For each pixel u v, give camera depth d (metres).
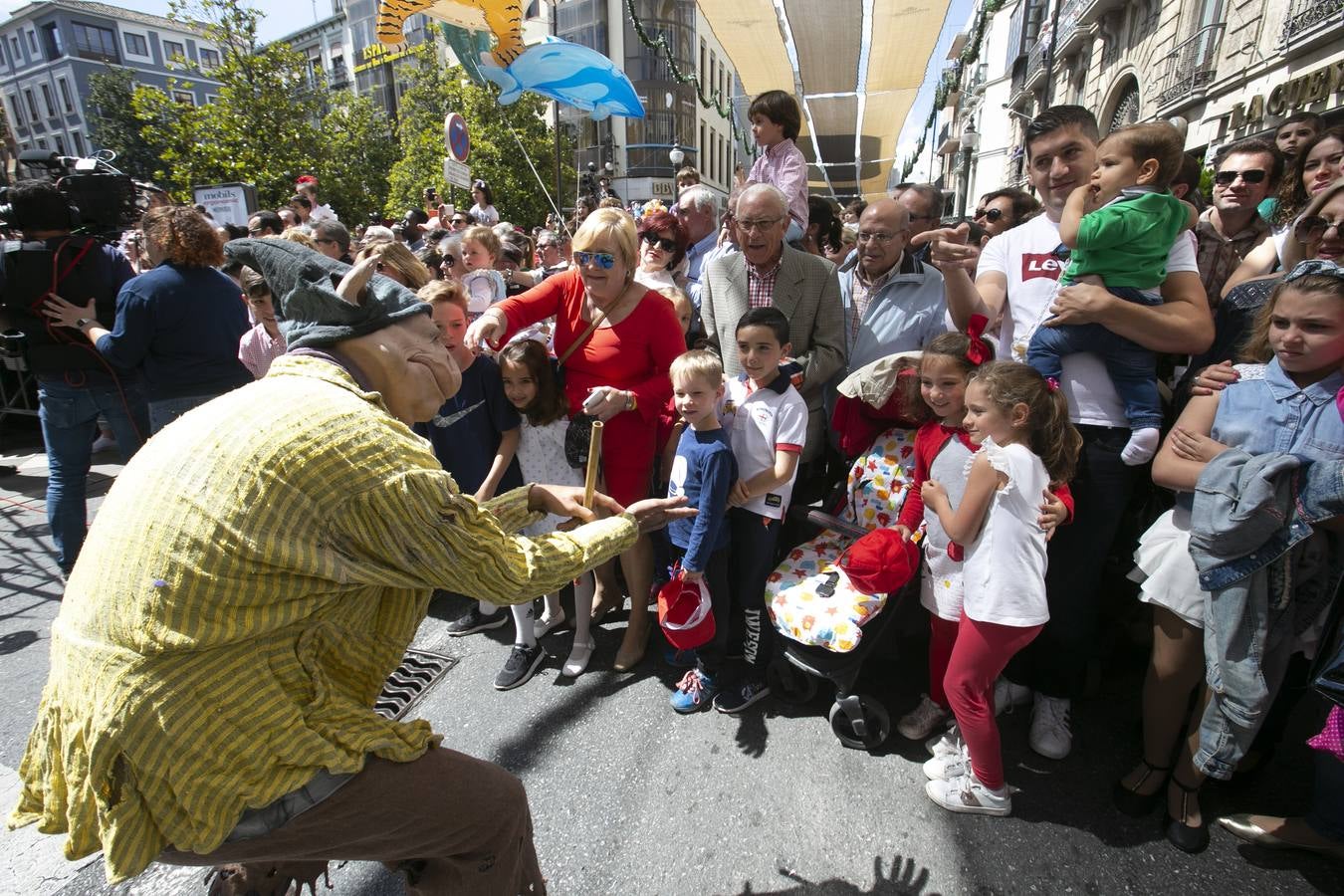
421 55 18.88
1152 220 1.90
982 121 26.83
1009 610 1.77
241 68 13.25
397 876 1.80
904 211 2.74
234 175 12.98
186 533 0.95
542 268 5.19
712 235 4.24
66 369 3.20
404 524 1.03
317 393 1.06
